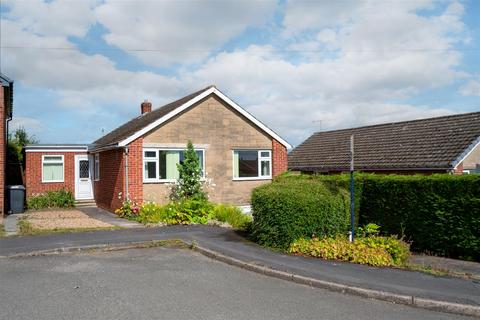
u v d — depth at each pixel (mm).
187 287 7660
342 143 30016
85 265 9391
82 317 6043
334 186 12375
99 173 22484
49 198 22344
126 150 18031
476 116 22812
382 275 8359
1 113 18016
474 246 10312
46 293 7207
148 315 6145
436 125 24672
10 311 6285
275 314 6309
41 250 10617
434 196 11172
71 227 14352
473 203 10383
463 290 7387
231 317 6125
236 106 20516
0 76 17984
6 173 23859
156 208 16500
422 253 11375
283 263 9297
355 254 9562
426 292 7250
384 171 23500
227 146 20422
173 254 10695
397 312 6574
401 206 11953
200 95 19594
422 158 21969
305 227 10719
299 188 11461
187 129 19453
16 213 19312
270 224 11094
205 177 19797
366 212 12898
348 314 6402
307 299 7117
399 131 26750
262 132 21297
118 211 18062
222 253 10328
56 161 23594
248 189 20828
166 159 19000
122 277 8336
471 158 20938
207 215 15898
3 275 8453
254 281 8211
